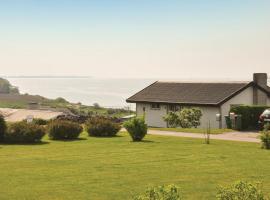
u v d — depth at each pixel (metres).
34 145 26.48
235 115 36.84
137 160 20.34
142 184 15.55
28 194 14.28
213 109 40.59
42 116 51.84
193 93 43.75
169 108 44.31
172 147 24.84
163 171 17.78
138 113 47.06
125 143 26.92
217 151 23.20
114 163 19.59
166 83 48.53
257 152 22.89
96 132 31.55
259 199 9.07
